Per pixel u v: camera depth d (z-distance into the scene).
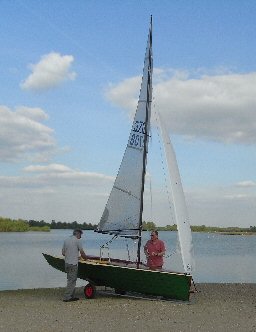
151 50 19.67
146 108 19.36
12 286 23.70
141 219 18.59
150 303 16.66
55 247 67.44
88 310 15.23
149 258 18.19
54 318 13.91
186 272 16.97
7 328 12.55
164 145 18.44
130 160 19.23
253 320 13.91
